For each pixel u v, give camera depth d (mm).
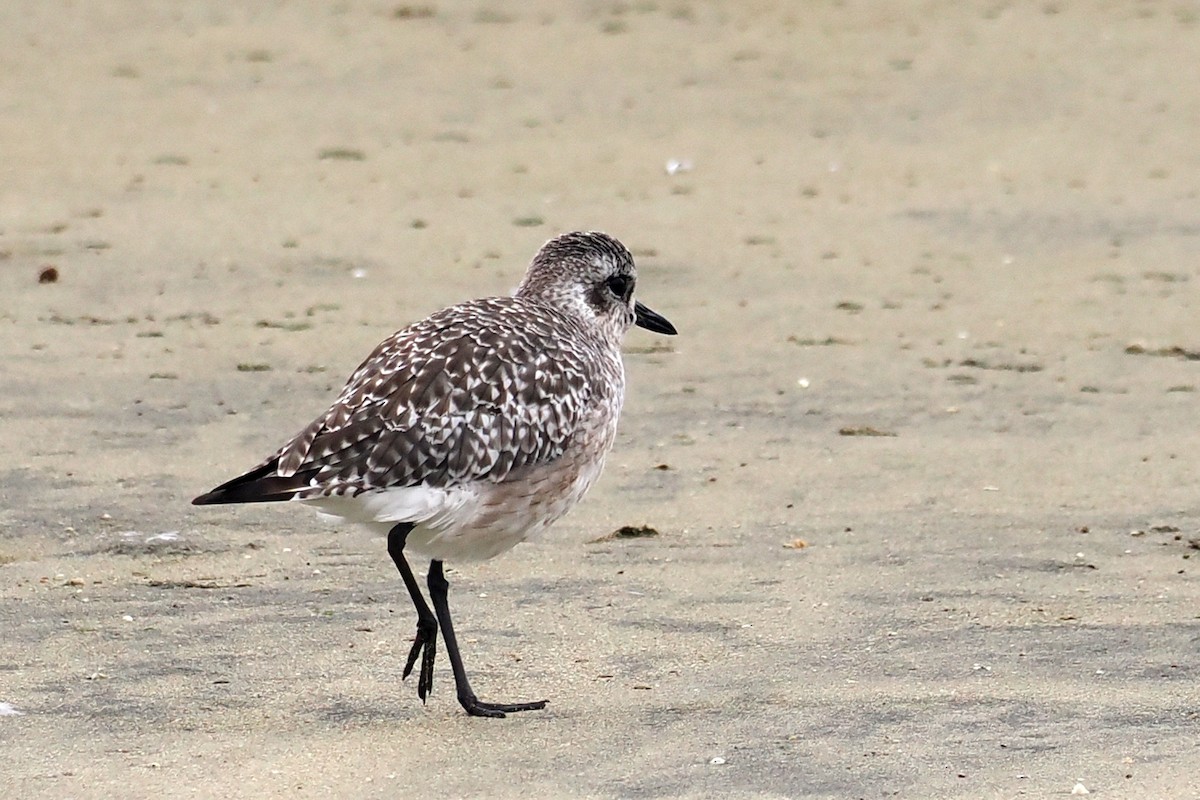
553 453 9570
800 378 16438
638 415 15234
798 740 8836
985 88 32156
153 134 28109
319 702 9406
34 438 14148
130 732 8953
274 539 12055
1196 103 31094
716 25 36656
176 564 11562
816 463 13938
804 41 35469
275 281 19734
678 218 23484
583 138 28438
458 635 10430
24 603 10797
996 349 17531
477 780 8391
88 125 28562
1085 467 13805
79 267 20141
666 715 9203
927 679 9664
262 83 31984
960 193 25234
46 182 24781
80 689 9508
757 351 17344
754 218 23547
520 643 10297
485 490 9367
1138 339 17922
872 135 28984
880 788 8242
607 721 9125
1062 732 8906
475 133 28688
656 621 10625
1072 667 9836
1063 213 24000
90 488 12992
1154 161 27344
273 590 11125
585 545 12047
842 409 15477
